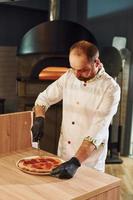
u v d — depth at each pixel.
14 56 4.56
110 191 1.41
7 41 4.50
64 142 1.92
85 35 4.04
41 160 1.62
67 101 1.89
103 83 1.74
